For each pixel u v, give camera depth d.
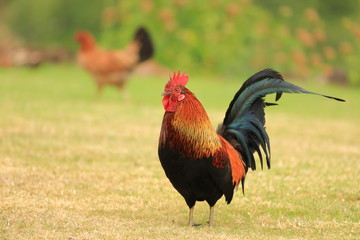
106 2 106.81
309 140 50.19
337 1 103.94
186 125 23.30
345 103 78.56
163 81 88.00
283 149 45.56
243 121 27.17
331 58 99.62
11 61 96.25
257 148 27.19
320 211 29.11
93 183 33.16
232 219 27.75
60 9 110.00
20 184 31.94
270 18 98.94
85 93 73.50
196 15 94.00
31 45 110.62
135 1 96.06
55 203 28.67
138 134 48.75
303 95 84.88
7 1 123.44
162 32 93.56
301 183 34.34
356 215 28.41
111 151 41.81
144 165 38.19
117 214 27.53
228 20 95.06
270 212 29.00
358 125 60.62
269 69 27.03
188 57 92.81
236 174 25.39
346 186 33.81
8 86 75.31
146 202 30.03
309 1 102.50
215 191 24.78
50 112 57.41
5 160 37.28
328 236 24.81
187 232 24.59
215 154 23.84
